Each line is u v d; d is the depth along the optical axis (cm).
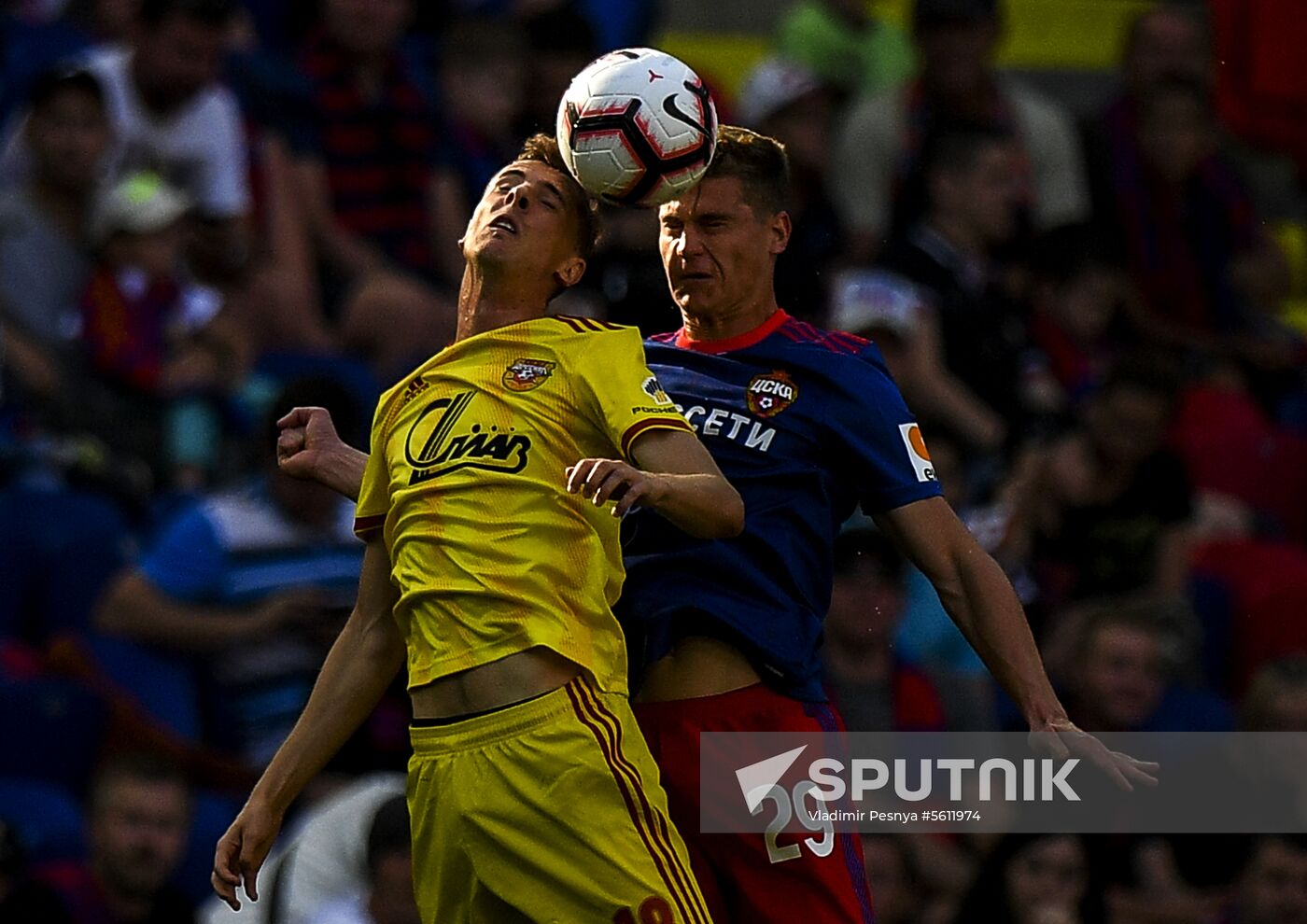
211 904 2495
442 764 1405
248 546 2656
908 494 1553
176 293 3119
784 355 1577
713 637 1541
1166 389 3152
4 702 2539
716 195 1566
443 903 1435
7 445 2872
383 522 1491
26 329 3028
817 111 3700
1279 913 2628
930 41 3797
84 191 3134
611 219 2878
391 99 3516
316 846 2362
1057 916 2516
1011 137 3781
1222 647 3200
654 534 1549
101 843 2370
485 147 3681
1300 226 4581
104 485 2892
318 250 3428
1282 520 3659
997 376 3378
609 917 1372
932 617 2888
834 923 1538
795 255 3362
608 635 1417
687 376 1588
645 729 1549
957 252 3512
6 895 2305
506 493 1399
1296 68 2425
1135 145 3947
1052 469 3180
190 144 3291
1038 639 2980
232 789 2586
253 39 3769
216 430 3022
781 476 1555
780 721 1542
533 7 4069
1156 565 3103
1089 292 3694
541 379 1421
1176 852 2666
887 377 1599
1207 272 3966
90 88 3141
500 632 1382
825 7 4059
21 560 2769
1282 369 3944
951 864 2589
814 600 1573
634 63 1455
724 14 4728
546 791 1372
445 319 3312
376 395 3105
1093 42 4888
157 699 2605
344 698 1502
